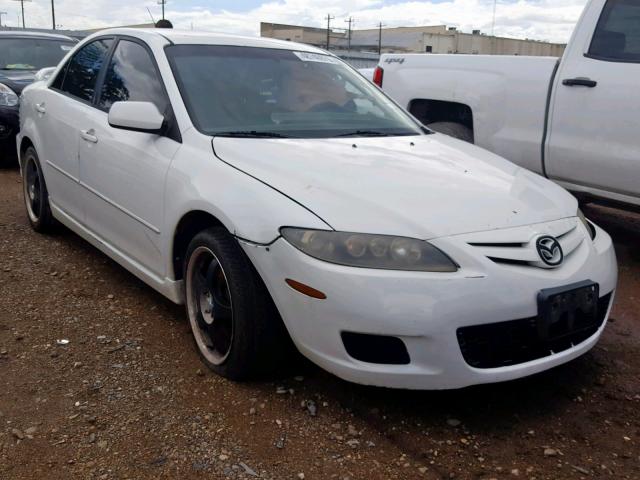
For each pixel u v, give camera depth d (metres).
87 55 4.82
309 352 2.81
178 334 3.68
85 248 5.11
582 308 2.90
